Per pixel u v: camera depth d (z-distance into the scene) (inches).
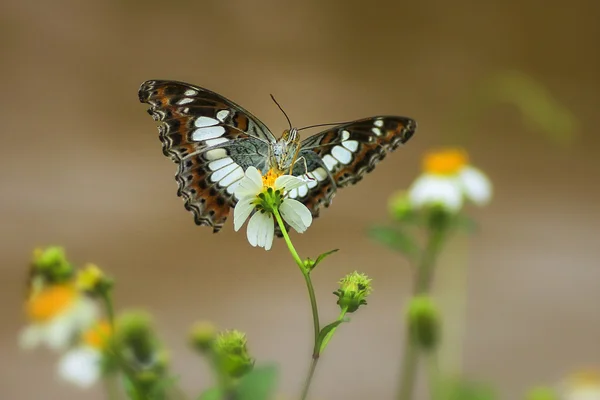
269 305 57.3
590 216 74.5
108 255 59.9
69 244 61.2
